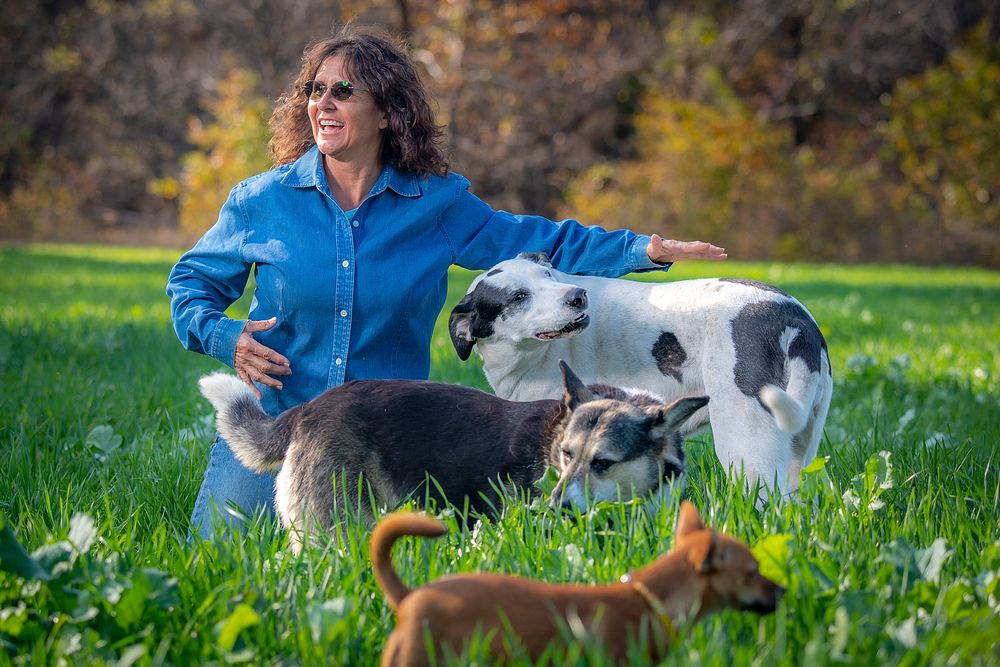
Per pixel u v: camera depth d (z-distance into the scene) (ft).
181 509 17.54
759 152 116.47
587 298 18.65
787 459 17.35
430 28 121.29
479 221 19.60
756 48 134.10
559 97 126.93
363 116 17.78
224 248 18.15
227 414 16.07
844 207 116.06
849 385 30.86
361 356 18.07
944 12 129.18
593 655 9.34
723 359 17.66
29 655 10.73
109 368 31.60
